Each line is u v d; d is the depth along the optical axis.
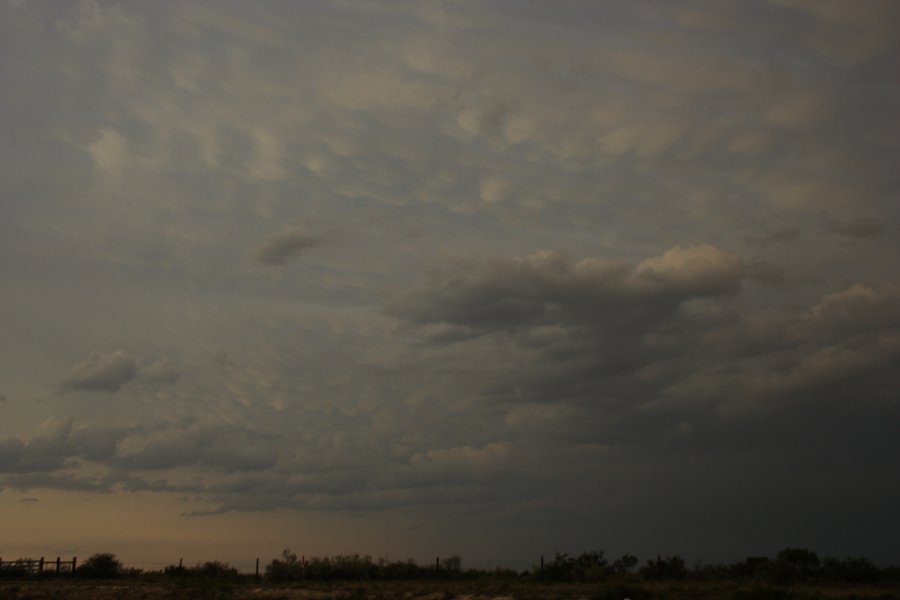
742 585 36.91
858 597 30.70
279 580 53.59
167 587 46.06
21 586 48.06
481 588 39.88
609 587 34.19
